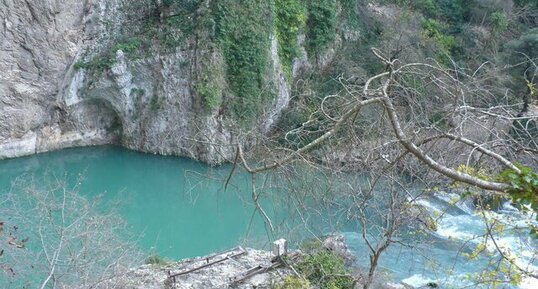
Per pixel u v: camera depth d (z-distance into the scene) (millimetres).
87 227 13039
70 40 24188
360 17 27797
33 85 24297
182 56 24125
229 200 18188
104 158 25516
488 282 7883
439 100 8727
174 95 24500
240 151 6125
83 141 26391
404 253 14781
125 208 21031
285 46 25844
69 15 23719
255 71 24062
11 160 24688
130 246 14805
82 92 25031
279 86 25281
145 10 24688
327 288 12172
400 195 10141
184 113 24453
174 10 24469
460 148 7875
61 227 12031
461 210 16812
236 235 16719
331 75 26109
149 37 24562
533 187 5105
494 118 7133
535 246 12953
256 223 16969
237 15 23781
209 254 16109
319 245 13266
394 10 27672
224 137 23625
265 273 13445
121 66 24500
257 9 24141
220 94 23797
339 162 8469
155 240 18781
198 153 23016
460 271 14086
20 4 22828
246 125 23688
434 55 24438
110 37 24703
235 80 24062
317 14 26453
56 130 25797
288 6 25641
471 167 7156
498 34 24547
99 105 26047
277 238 13242
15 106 24172
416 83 8719
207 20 23719
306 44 26703
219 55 23719
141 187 23016
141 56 24453
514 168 5246
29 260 11820
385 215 10828
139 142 25781
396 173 8789
